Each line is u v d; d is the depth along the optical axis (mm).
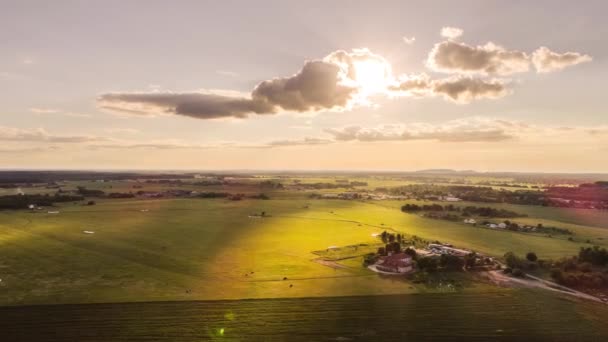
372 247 121250
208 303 74188
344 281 87938
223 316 68625
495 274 94000
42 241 125375
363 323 66875
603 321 68875
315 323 66500
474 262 99500
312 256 110188
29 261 101125
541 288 84688
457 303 75812
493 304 75625
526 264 98562
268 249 118812
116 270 94125
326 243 128375
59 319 66500
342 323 66750
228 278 89188
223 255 110625
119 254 110000
